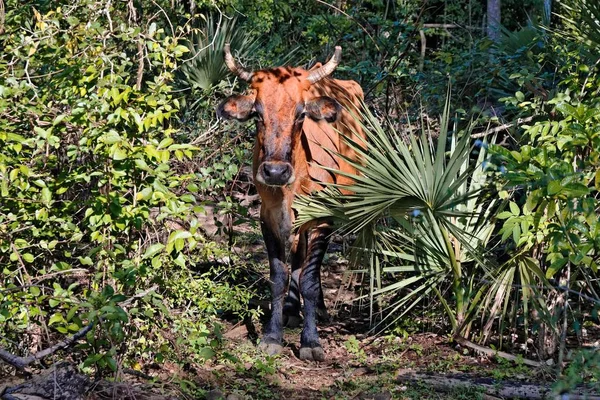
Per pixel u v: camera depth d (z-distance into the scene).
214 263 10.37
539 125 7.58
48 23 7.75
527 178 6.46
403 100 12.38
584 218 7.06
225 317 9.41
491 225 8.46
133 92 6.80
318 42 15.07
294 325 9.30
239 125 10.37
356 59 13.72
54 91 7.17
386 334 8.91
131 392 6.05
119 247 6.46
